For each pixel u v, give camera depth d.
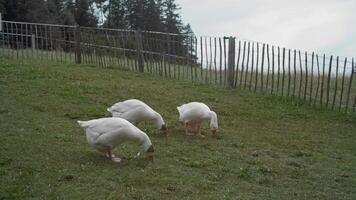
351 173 11.31
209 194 9.08
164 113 15.40
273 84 19.27
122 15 57.91
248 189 9.62
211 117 13.08
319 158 12.33
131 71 21.89
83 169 9.62
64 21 46.50
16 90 15.88
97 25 56.56
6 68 19.08
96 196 8.43
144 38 22.08
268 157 12.00
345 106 18.12
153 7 57.53
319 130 15.21
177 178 9.70
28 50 24.12
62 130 12.30
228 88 19.84
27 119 12.95
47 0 46.34
